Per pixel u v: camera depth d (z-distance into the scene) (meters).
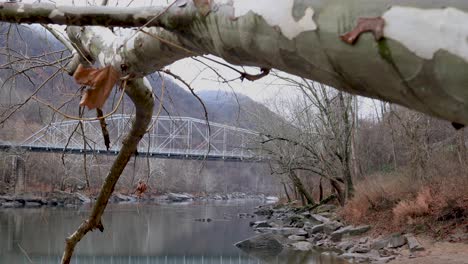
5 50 2.97
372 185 16.31
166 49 1.76
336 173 18.84
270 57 1.09
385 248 12.26
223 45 1.23
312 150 18.33
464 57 0.74
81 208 25.22
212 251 14.32
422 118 17.53
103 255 13.29
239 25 1.14
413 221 12.98
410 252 11.38
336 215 17.53
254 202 46.06
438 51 0.77
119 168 3.22
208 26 1.27
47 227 18.55
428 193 13.53
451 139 18.12
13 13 1.62
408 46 0.79
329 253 12.86
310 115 21.81
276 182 35.75
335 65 0.93
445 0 0.78
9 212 23.83
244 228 20.36
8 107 3.15
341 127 17.69
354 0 0.89
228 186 52.28
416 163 16.42
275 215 25.30
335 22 0.90
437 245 11.49
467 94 0.75
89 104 1.62
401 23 0.81
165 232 18.61
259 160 23.98
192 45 1.42
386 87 0.86
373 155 24.38
